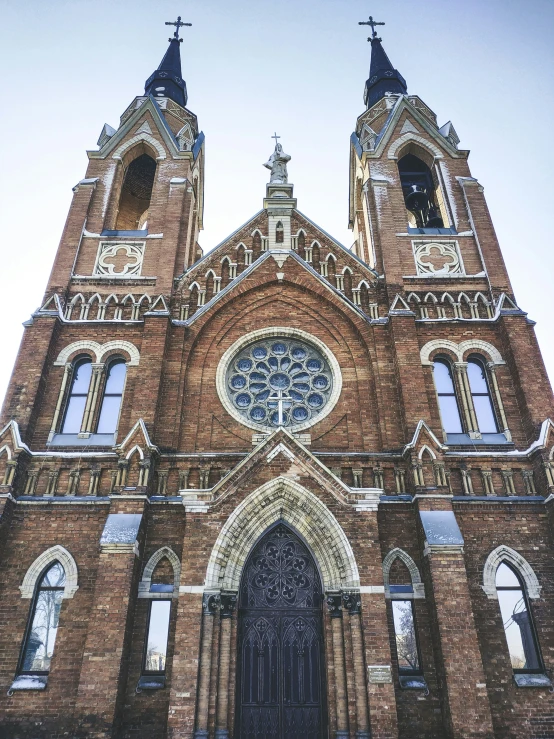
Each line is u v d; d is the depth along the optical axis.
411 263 28.44
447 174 32.25
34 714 17.91
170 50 42.69
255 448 20.56
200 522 19.41
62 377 24.61
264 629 19.31
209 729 16.92
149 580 19.92
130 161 33.78
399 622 19.50
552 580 20.11
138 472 20.98
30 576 19.95
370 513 19.59
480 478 22.05
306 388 25.31
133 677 18.42
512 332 25.22
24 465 21.78
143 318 25.94
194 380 24.92
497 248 28.75
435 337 25.78
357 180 36.91
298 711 18.23
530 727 17.86
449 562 19.27
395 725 16.67
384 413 23.64
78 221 29.45
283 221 29.84
